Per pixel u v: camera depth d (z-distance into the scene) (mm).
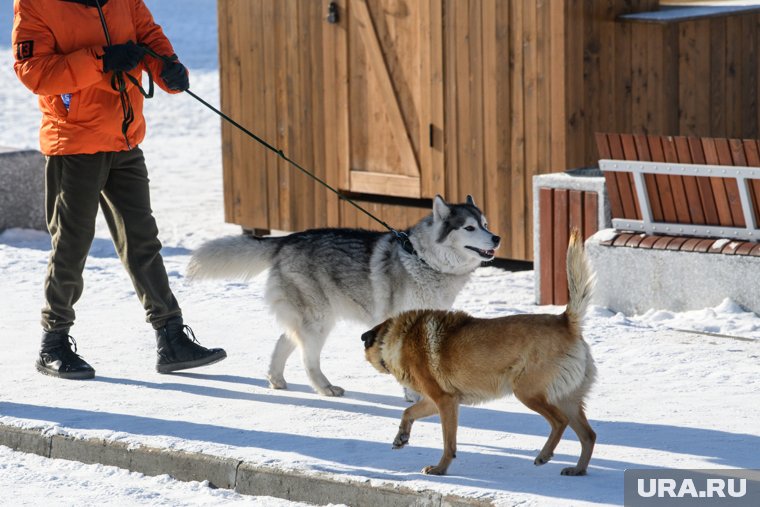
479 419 8789
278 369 9891
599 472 7344
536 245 14320
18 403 9352
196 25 64188
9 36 59406
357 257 9734
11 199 20078
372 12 17281
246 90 19047
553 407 7316
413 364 7648
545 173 15523
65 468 8227
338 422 8758
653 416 8633
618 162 13172
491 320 7484
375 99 17422
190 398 9516
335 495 7266
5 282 14664
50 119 9828
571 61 15211
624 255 13078
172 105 39500
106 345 11438
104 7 9789
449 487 6977
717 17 16891
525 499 6723
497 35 15828
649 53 16516
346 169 17906
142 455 8078
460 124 16453
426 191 17000
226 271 10164
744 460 7500
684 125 17375
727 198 12531
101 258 16516
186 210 22422
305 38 18125
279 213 18891
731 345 10883
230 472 7688
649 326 11906
